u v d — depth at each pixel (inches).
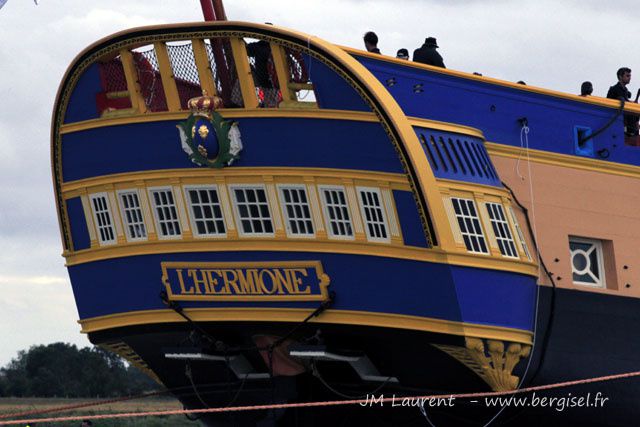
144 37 1830.7
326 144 1771.7
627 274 2036.2
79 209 1955.0
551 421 1978.3
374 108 1727.4
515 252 1841.8
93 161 1915.6
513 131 1929.1
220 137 1802.4
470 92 1881.2
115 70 1897.1
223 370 1978.3
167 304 1893.5
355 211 1772.9
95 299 1977.1
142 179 1877.5
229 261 1840.6
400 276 1761.8
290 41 1765.5
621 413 2025.1
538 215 1943.9
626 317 2023.9
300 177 1790.1
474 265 1761.8
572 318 1959.9
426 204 1721.2
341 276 1791.3
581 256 2012.8
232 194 1825.8
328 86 1763.0
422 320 1765.5
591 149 2017.7
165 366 2037.4
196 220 1852.9
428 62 1931.6
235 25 1786.4
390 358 1835.6
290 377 1914.4
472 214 1796.3
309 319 1814.7
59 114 1931.6
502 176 1911.9
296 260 1804.9
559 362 1941.4
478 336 1769.2
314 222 1792.6
